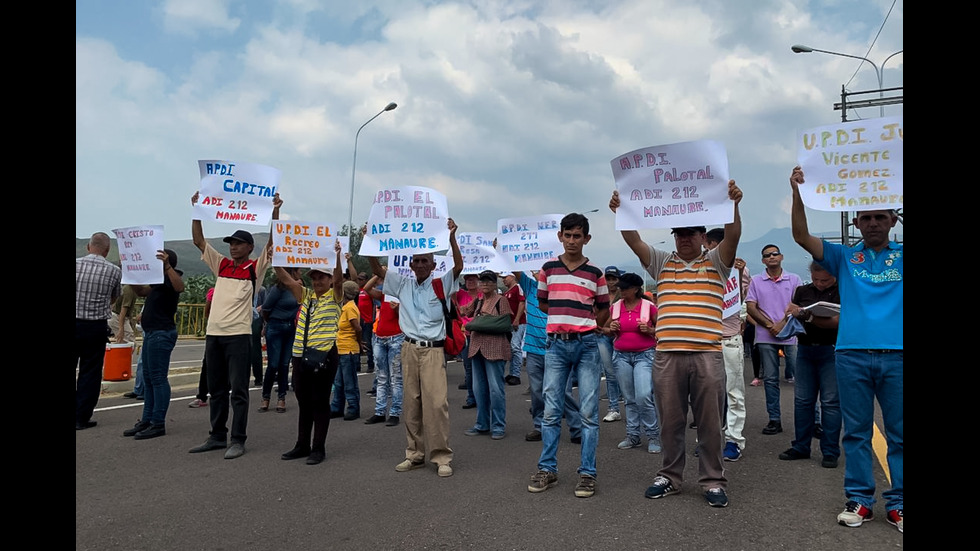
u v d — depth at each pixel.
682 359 4.73
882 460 5.80
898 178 4.07
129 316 10.70
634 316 6.52
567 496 4.84
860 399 4.20
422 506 4.62
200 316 21.78
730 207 4.57
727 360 6.00
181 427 7.52
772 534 3.96
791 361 7.44
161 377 7.05
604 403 10.00
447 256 8.80
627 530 4.07
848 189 4.20
